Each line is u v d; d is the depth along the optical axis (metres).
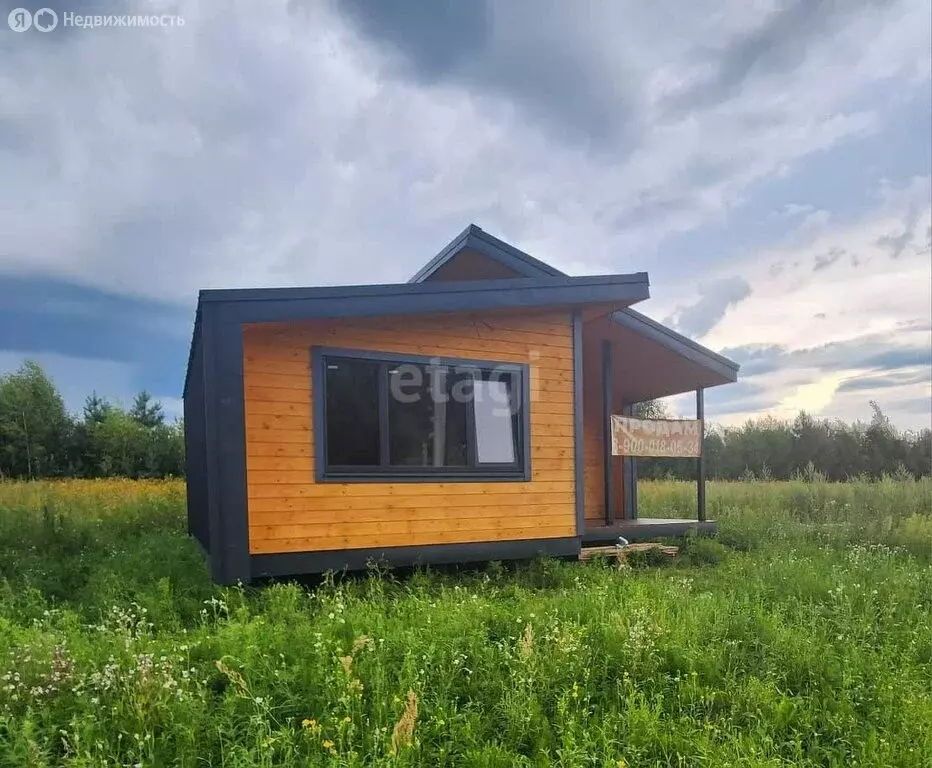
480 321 8.46
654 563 9.36
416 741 3.38
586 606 5.50
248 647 4.18
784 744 3.68
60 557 8.75
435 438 8.08
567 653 4.40
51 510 11.11
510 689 4.00
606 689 4.25
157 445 32.41
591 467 12.68
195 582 6.61
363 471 7.58
